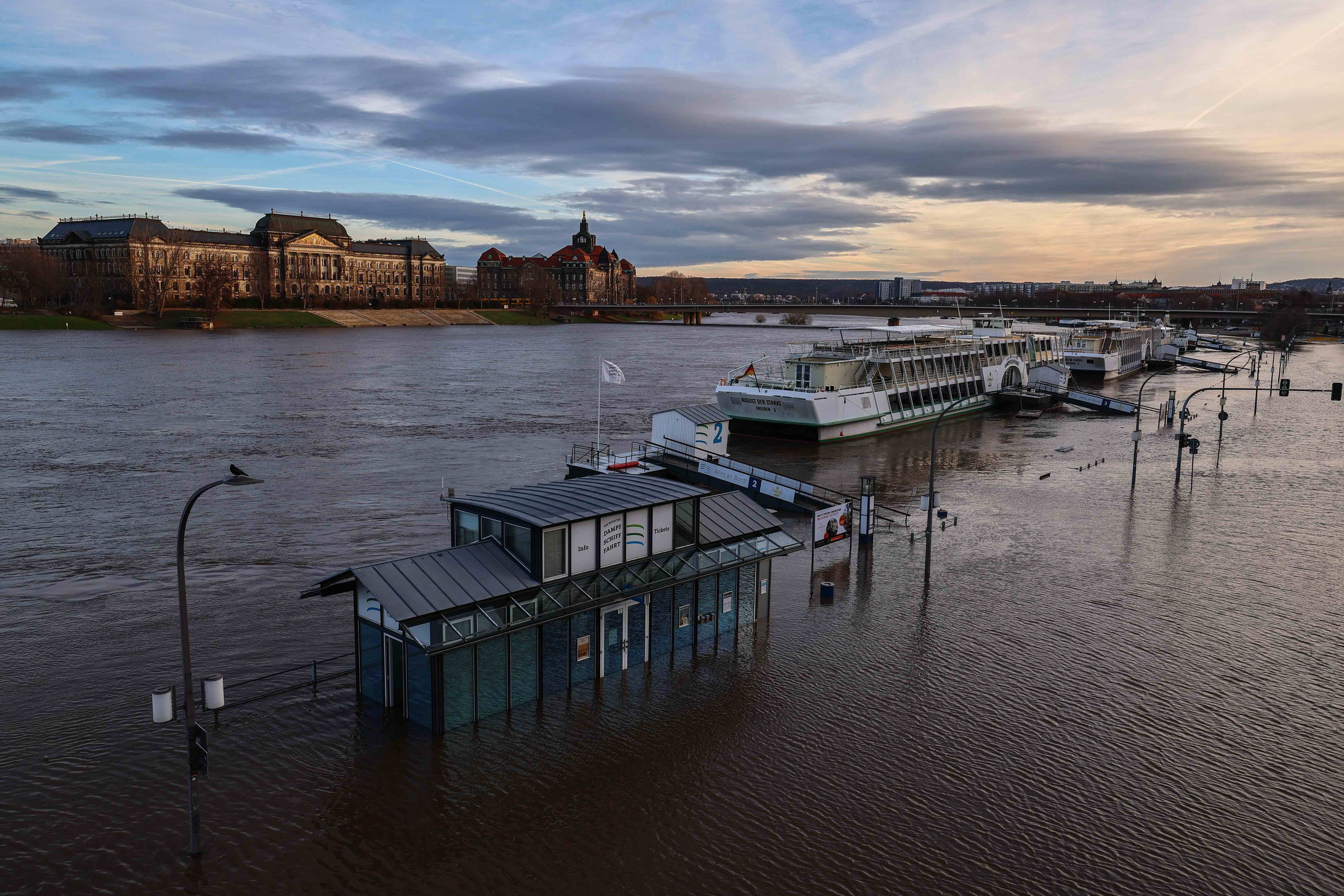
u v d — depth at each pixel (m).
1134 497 71.06
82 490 70.94
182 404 122.00
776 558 52.91
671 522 38.06
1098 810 27.78
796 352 116.31
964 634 41.50
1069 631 42.06
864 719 33.19
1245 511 66.00
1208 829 26.89
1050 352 152.88
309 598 45.28
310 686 34.84
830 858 25.30
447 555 33.59
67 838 25.39
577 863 24.80
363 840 25.58
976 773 29.67
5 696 34.06
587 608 34.44
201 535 57.81
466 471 80.38
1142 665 38.28
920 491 73.38
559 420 113.19
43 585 47.31
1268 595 47.50
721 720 32.81
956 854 25.59
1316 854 25.83
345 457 86.75
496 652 32.66
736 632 41.28
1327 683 36.81
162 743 30.58
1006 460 88.81
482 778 28.73
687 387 154.38
